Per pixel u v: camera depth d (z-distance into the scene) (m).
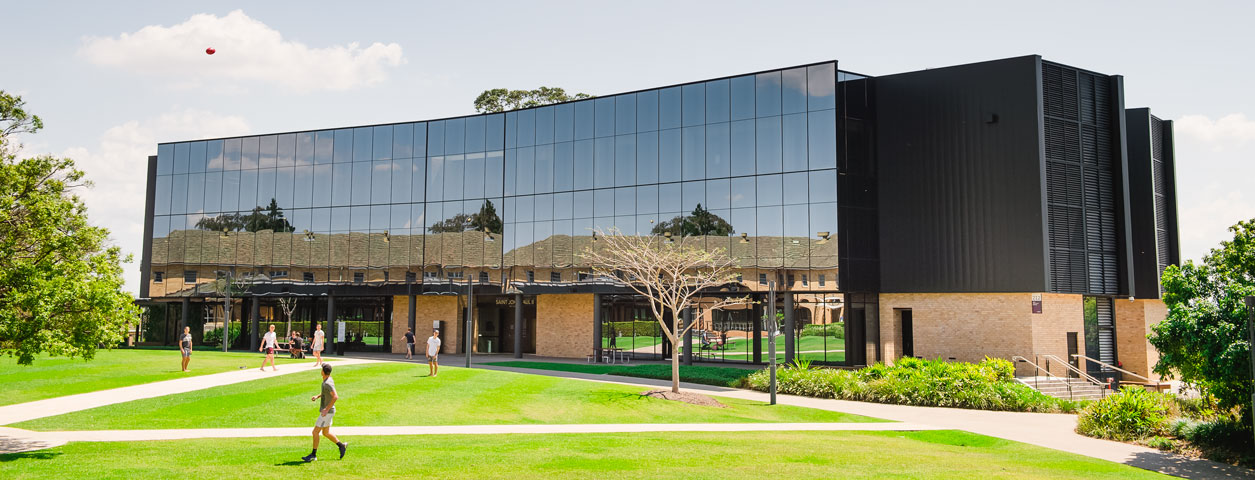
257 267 51.38
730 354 40.59
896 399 27.53
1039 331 34.34
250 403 22.00
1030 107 35.16
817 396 29.14
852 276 37.03
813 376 30.11
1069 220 35.91
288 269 50.84
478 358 46.28
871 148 38.44
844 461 16.02
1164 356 20.11
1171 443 19.83
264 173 52.06
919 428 21.59
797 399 28.33
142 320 56.44
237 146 52.78
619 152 42.97
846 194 37.47
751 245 38.69
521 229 45.75
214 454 15.32
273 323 54.28
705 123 40.66
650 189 41.75
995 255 35.19
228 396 23.08
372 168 50.06
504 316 51.19
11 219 16.80
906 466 15.68
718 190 39.88
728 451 16.80
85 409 20.97
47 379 26.84
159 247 53.31
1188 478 16.41
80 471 13.54
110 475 13.22
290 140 51.84
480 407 22.59
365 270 49.38
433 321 50.44
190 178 53.44
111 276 17.55
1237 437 18.95
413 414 21.25
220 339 54.31
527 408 22.78
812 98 38.12
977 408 26.72
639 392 26.83
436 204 48.38
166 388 24.72
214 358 36.34
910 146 37.56
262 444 16.69
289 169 51.66
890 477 14.49
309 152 51.41
